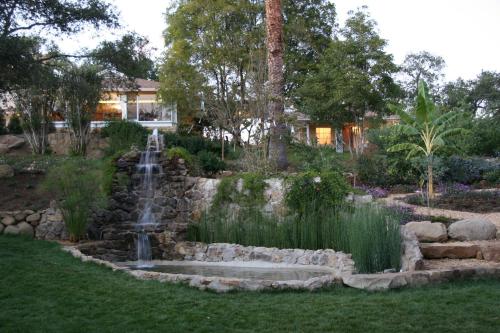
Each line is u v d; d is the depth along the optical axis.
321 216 9.41
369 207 7.92
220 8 22.17
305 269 8.47
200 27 22.86
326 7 26.39
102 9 14.15
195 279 6.28
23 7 12.96
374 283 5.99
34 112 19.44
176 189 11.77
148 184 11.91
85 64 17.12
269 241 9.60
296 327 4.61
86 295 5.64
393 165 16.45
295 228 9.45
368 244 7.20
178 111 25.11
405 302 5.23
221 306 5.30
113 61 15.34
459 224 8.60
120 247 10.21
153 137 14.90
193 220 11.31
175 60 23.14
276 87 15.05
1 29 12.62
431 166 13.16
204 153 15.04
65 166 10.14
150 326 4.67
